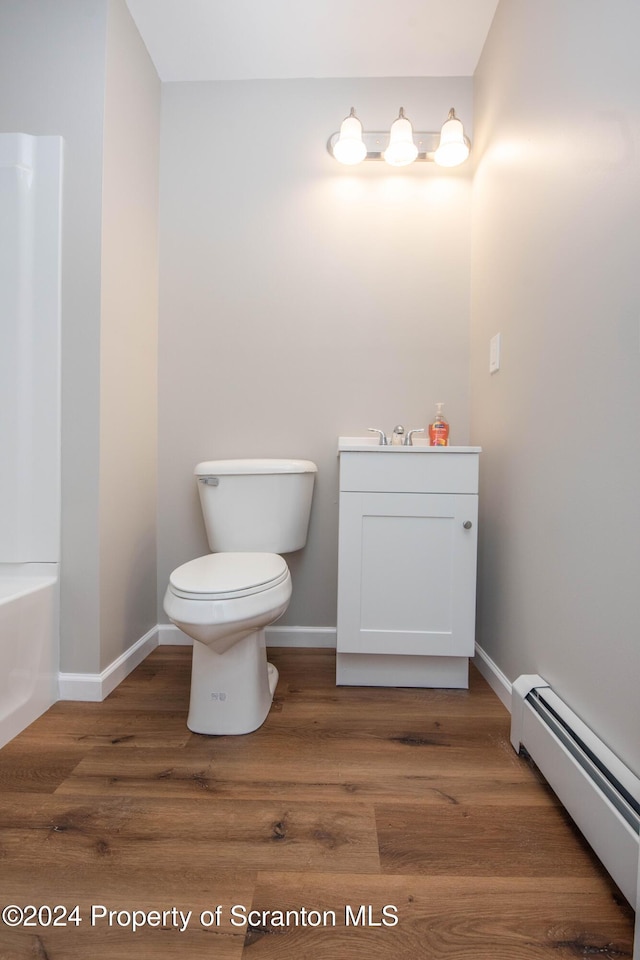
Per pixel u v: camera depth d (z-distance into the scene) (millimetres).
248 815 917
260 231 1789
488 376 1570
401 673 1489
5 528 1355
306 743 1169
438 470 1405
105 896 746
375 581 1425
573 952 671
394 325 1790
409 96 1762
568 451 1023
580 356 974
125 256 1514
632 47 798
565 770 894
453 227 1773
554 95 1096
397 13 1512
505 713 1329
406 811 936
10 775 1035
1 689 1146
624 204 825
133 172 1562
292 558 1812
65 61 1356
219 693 1208
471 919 715
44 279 1349
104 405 1389
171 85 1786
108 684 1415
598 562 900
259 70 1745
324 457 1805
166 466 1817
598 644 894
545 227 1144
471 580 1406
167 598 1154
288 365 1802
